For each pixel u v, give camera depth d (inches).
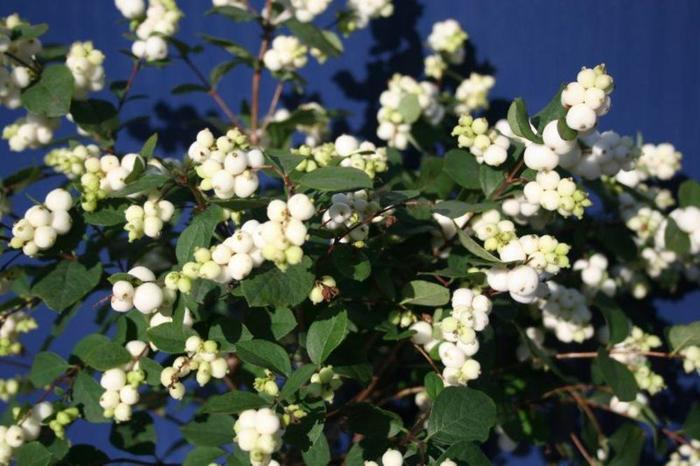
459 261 29.2
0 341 31.3
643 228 33.4
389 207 28.1
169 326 26.9
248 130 36.0
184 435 28.7
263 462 25.6
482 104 35.6
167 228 30.5
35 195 37.7
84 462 29.5
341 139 29.5
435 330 28.4
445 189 31.6
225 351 27.2
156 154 38.6
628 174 32.0
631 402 31.2
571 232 34.0
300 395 27.2
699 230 31.9
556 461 36.3
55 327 30.6
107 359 27.5
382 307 29.4
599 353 29.8
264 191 33.7
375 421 28.0
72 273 28.4
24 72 29.7
